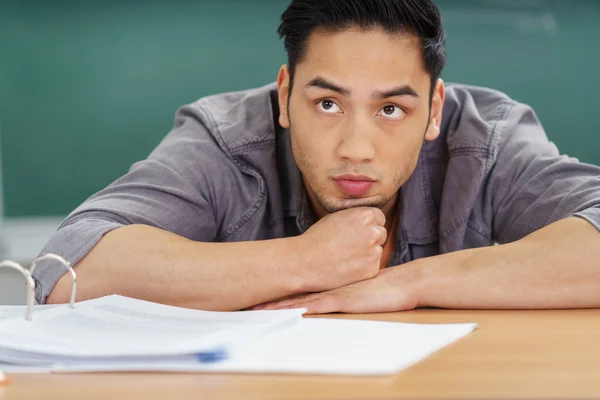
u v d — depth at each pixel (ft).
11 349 2.26
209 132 4.50
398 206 4.58
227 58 10.09
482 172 4.37
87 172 10.00
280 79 4.13
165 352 2.15
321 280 3.32
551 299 3.30
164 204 4.05
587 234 3.42
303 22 3.60
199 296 3.27
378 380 2.05
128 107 10.01
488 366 2.21
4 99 9.84
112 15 9.93
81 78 9.93
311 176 3.71
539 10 10.25
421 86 3.67
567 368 2.19
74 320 2.63
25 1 9.83
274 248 3.34
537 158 4.34
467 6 10.19
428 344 2.43
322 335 2.55
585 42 10.30
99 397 1.95
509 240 4.42
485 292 3.29
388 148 3.61
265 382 2.04
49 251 3.47
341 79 3.51
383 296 3.27
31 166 9.90
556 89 10.34
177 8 9.99
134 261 3.34
